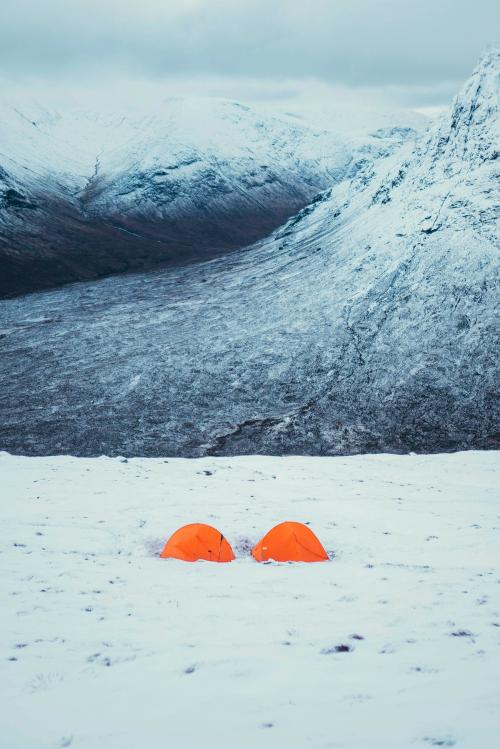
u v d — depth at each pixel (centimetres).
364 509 1838
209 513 1739
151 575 1110
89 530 1498
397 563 1248
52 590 970
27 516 1628
